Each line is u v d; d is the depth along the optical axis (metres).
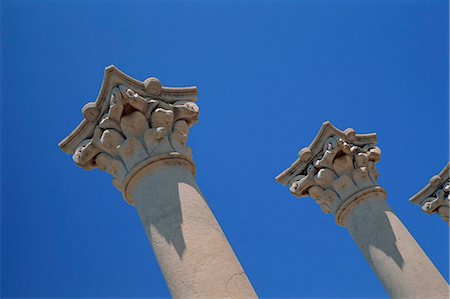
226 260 13.99
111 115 16.94
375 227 22.73
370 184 24.17
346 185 24.22
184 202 15.14
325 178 24.84
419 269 20.98
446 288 20.61
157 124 16.89
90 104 17.62
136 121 16.78
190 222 14.65
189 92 18.14
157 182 15.70
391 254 21.73
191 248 14.09
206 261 13.82
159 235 14.66
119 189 17.34
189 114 17.55
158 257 14.47
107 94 17.30
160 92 17.64
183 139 17.12
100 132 17.39
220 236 14.70
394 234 22.25
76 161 17.66
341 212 24.09
